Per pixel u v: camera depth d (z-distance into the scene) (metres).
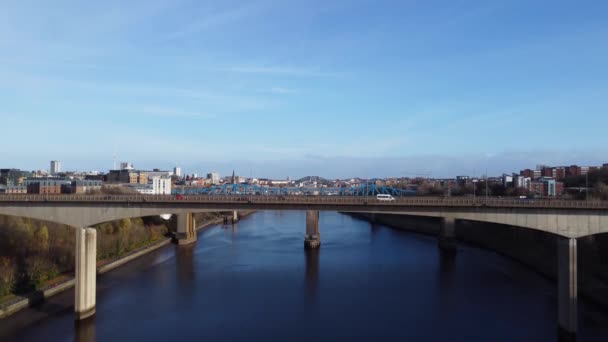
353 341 67.88
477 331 71.94
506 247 141.12
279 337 69.25
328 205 83.19
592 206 71.94
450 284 99.69
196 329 72.31
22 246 102.06
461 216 78.31
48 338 68.06
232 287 96.56
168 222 176.50
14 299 80.94
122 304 84.69
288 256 133.00
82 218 80.62
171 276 106.50
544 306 84.25
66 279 95.62
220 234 187.00
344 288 95.94
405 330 72.19
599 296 85.50
